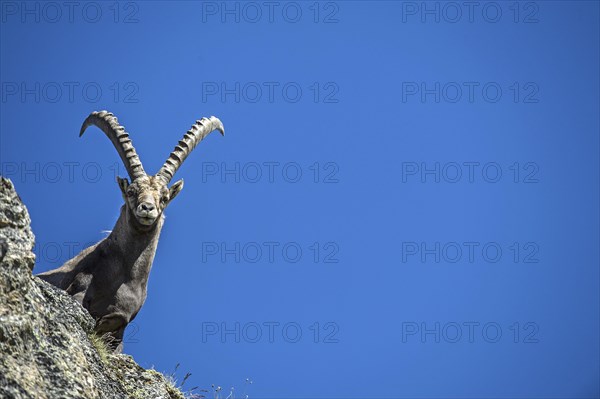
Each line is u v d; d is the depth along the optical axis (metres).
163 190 31.42
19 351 18.44
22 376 18.03
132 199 30.34
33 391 18.03
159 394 23.59
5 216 19.34
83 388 19.48
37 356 18.98
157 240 30.64
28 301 19.28
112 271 29.55
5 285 18.80
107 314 29.12
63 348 19.86
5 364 17.81
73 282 29.00
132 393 22.91
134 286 29.83
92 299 29.00
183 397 24.59
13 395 17.33
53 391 18.67
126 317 29.59
